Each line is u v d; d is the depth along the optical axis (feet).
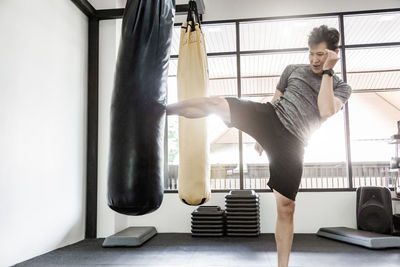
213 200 17.88
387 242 13.19
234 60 23.98
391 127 38.19
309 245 14.10
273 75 26.40
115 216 16.63
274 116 6.77
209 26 19.01
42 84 12.95
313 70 7.02
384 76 29.91
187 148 8.36
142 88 5.44
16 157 11.34
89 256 12.56
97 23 17.13
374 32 21.12
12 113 11.18
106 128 16.98
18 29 11.59
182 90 8.64
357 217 15.81
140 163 5.25
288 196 7.05
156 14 5.75
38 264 11.38
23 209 11.68
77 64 15.89
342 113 17.87
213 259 12.05
